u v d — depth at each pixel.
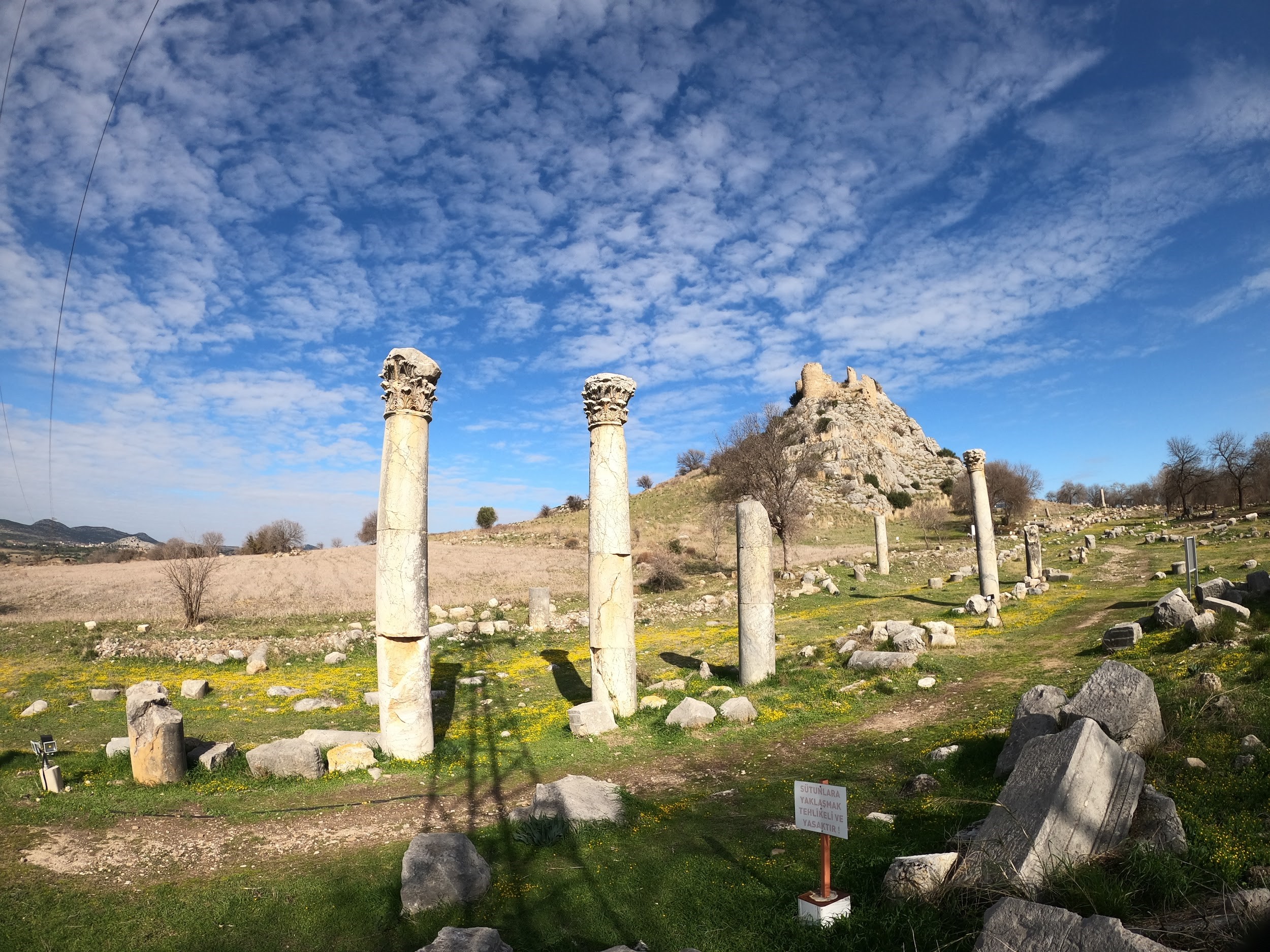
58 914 7.62
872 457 102.06
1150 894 5.88
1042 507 95.62
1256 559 32.09
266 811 11.02
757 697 16.81
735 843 8.84
